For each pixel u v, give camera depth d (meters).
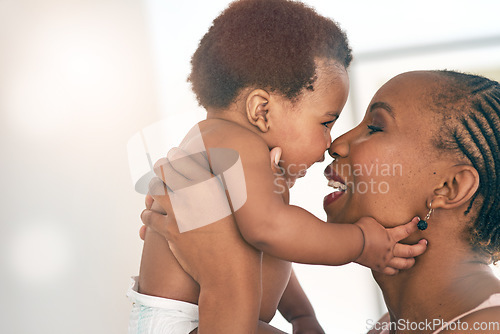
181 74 2.23
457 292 0.90
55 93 2.24
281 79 1.08
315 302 2.00
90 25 2.29
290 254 0.93
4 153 2.16
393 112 0.96
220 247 0.92
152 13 2.30
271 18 1.09
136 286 1.10
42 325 2.10
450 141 0.91
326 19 1.17
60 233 2.12
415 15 2.42
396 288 0.98
